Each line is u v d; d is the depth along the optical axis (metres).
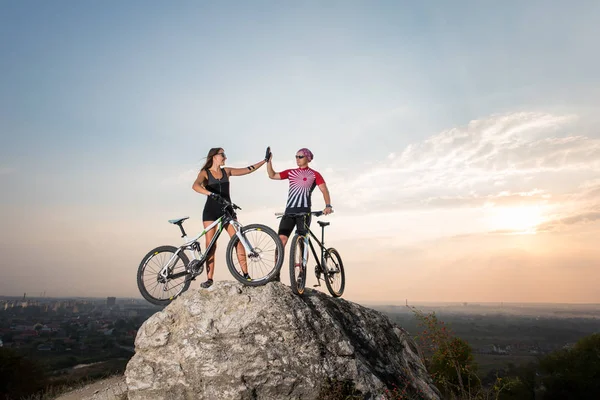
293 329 6.40
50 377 22.56
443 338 8.48
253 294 6.66
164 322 6.74
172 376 6.48
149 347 6.70
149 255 7.18
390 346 8.35
